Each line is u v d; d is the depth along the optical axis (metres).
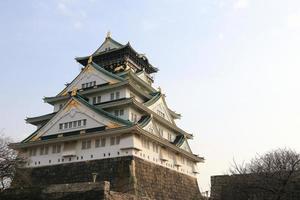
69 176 52.09
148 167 52.47
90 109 55.56
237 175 40.22
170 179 58.47
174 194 57.84
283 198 36.41
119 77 61.50
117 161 49.56
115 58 73.31
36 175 54.97
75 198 37.22
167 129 66.62
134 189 46.19
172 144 60.56
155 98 64.31
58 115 58.47
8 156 47.00
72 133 55.09
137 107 57.75
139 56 74.75
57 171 53.62
